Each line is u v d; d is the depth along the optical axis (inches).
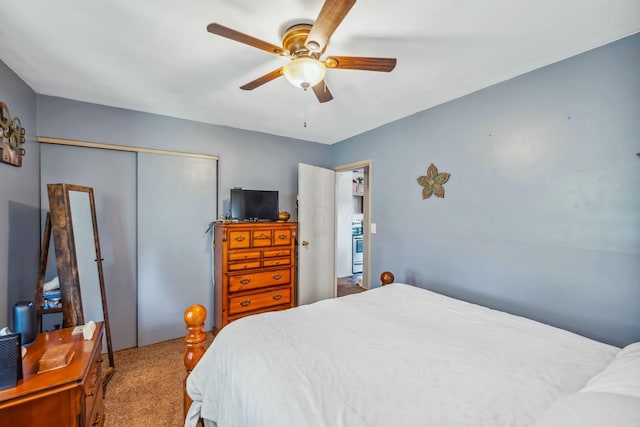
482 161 84.4
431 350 47.4
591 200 63.2
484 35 59.2
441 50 64.9
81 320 71.7
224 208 123.4
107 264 99.7
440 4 50.1
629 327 58.1
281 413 32.6
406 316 63.6
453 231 92.8
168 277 110.7
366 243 155.6
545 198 70.8
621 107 59.1
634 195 57.4
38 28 56.9
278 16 53.8
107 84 82.5
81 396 46.9
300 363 42.8
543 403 33.8
